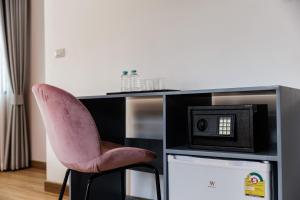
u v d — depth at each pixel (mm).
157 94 1693
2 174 3611
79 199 2057
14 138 3832
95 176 1560
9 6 3859
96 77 2693
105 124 2197
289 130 1430
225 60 2070
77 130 1471
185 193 1544
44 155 3904
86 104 2072
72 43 2852
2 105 3826
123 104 2342
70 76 2859
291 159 1439
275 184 1360
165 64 2324
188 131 1647
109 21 2631
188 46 2225
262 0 1941
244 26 2002
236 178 1396
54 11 2984
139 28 2463
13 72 3836
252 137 1418
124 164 1563
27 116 4051
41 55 3912
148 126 2385
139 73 2451
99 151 1480
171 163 1595
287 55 1852
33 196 2723
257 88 1374
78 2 2824
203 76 2156
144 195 2379
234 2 2039
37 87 1560
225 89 1458
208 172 1476
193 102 1875
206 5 2150
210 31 2133
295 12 1833
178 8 2273
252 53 1971
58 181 2863
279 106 1318
